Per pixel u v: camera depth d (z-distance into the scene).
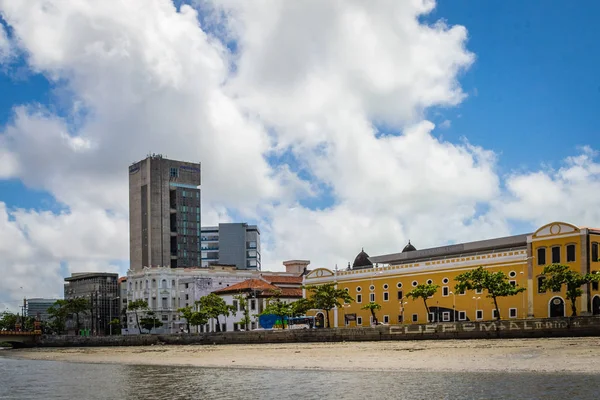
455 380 59.28
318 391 57.72
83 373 90.50
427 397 50.88
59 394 66.19
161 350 133.25
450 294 128.25
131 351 138.25
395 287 139.38
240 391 60.66
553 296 111.25
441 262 130.50
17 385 76.62
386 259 154.88
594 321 85.00
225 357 102.56
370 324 141.12
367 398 52.16
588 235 108.56
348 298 139.75
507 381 56.72
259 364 86.94
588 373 58.66
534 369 62.88
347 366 76.62
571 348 75.88
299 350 103.62
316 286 144.12
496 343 87.56
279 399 54.19
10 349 194.00
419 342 99.31
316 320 156.25
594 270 108.31
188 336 145.88
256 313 175.25
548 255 113.00
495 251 127.56
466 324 97.88
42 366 111.19
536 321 90.19
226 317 179.88
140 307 198.88
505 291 107.50
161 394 61.91
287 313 145.38
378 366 74.19
